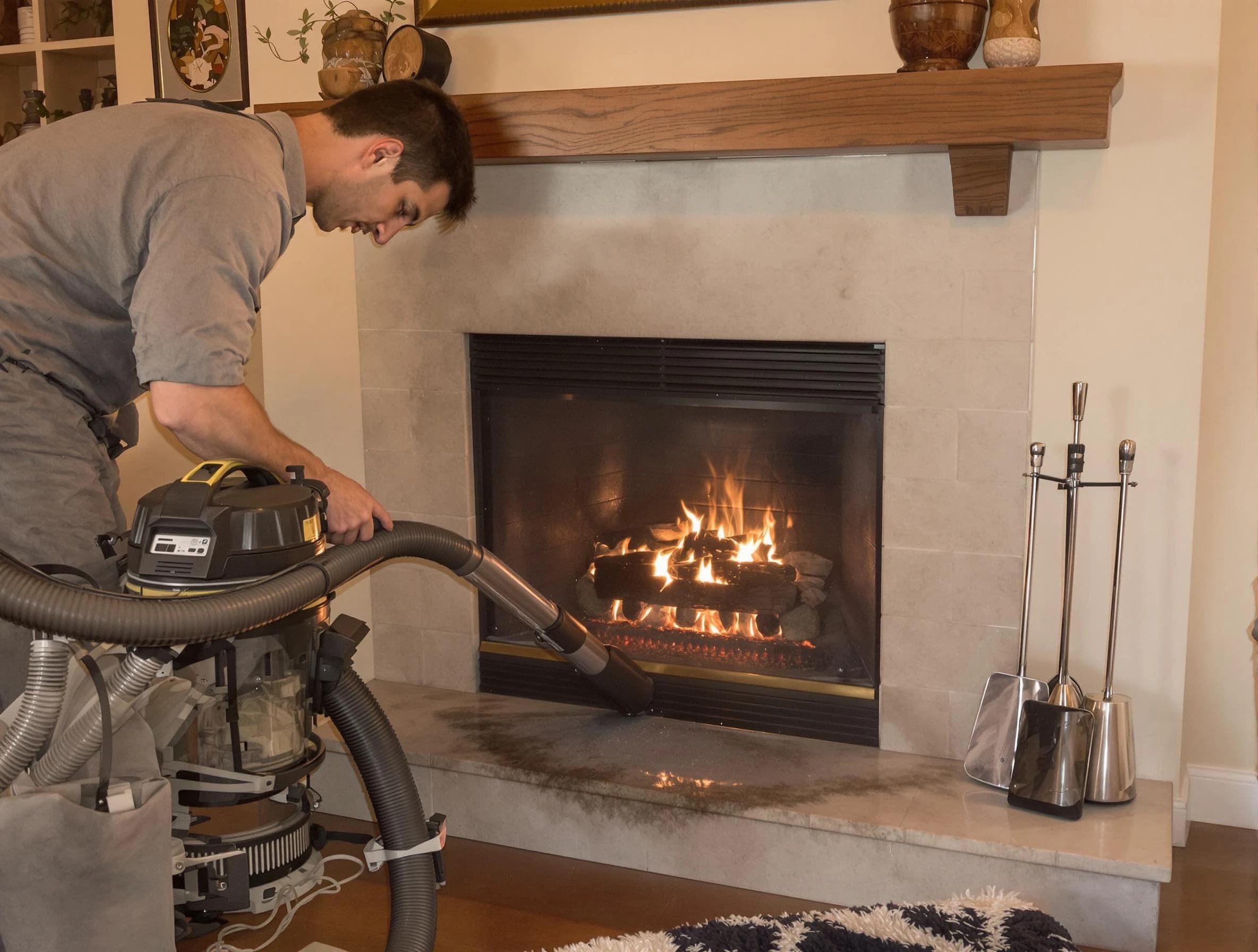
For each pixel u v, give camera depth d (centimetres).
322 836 139
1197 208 190
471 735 229
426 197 183
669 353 228
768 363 222
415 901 147
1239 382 216
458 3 224
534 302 234
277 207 152
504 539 253
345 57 220
